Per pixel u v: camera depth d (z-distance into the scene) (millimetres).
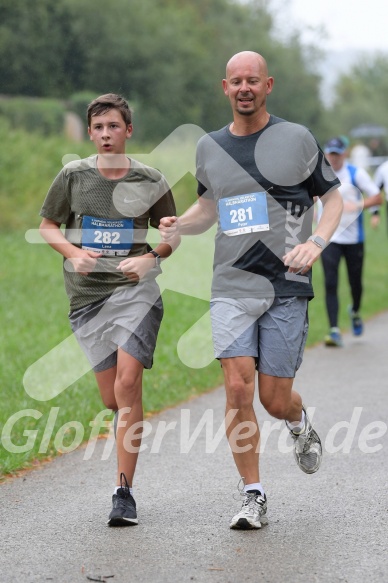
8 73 100688
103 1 106312
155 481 14086
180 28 117312
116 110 12367
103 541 11336
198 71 117000
